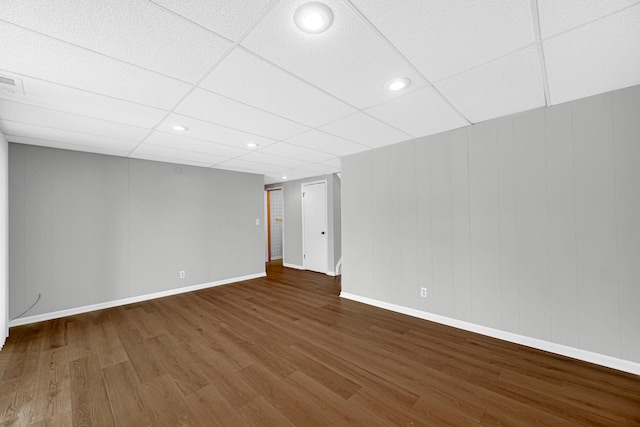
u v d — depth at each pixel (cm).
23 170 321
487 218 271
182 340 272
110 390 193
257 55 154
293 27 131
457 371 210
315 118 253
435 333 279
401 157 338
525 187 249
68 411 172
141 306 383
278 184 723
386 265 356
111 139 310
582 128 221
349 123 268
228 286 494
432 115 250
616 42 146
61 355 243
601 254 214
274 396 185
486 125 270
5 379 207
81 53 148
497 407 170
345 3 117
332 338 272
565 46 149
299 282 521
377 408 172
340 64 164
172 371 216
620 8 121
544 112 238
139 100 208
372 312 346
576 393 181
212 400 181
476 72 177
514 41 145
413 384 195
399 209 341
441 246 304
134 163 411
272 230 802
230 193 527
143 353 246
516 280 254
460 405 173
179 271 454
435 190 308
